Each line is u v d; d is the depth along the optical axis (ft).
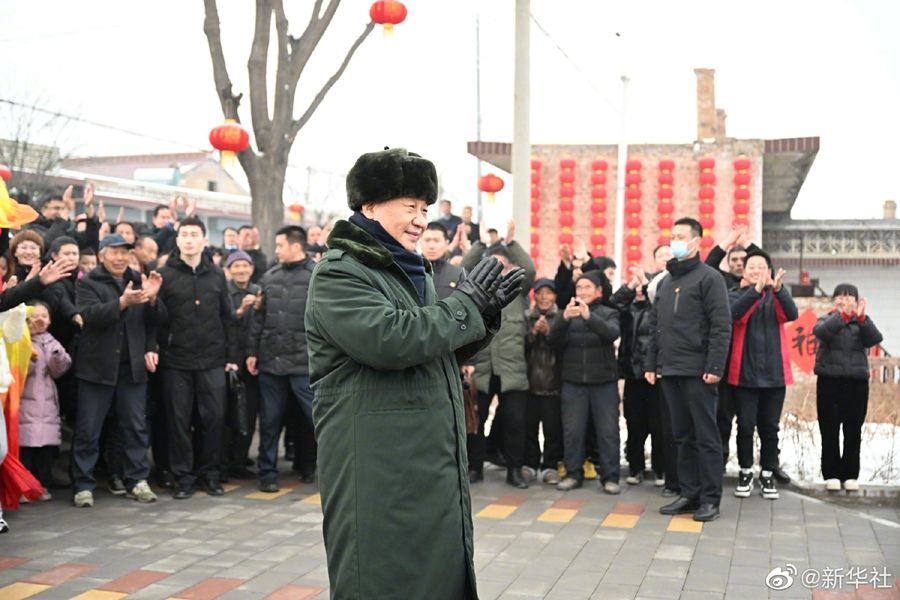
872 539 19.69
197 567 17.49
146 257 25.64
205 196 92.73
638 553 18.61
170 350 23.40
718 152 50.14
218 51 35.45
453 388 10.01
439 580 9.45
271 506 22.50
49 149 73.20
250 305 25.36
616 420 24.49
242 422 24.95
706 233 49.29
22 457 22.35
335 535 9.62
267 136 36.09
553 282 26.05
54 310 23.38
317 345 9.81
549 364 25.46
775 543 19.34
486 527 20.61
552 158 50.31
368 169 10.05
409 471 9.45
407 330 9.25
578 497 23.71
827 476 23.91
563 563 17.92
